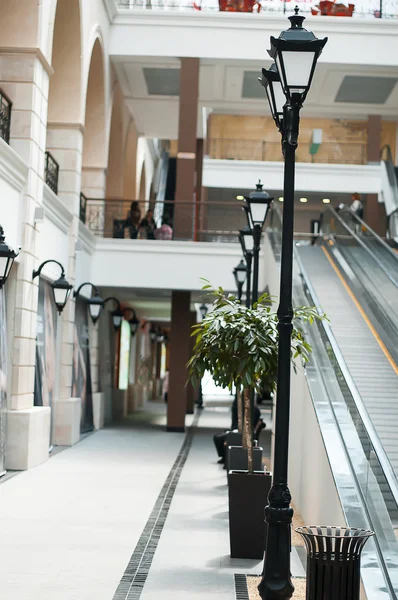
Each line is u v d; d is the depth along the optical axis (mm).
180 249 21469
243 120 30594
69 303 18141
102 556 7840
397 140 30391
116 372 27844
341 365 8945
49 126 18516
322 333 10969
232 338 8219
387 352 12852
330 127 30125
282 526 5891
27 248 13664
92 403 21750
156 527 9375
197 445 19297
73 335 18734
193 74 23000
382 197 26688
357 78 25047
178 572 7371
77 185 18656
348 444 8094
